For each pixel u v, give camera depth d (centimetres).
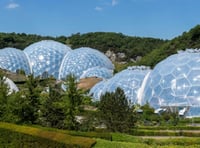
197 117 6525
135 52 19225
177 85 7269
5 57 13412
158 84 7556
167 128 5188
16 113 4241
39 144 3164
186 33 13112
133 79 8838
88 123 4216
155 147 3184
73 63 13538
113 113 4219
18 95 4294
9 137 3250
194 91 7069
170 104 7131
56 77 13600
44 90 5006
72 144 3088
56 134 3212
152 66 13288
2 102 4331
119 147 3130
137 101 8431
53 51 13900
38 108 4369
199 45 12225
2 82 4775
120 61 19088
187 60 7631
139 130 4728
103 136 3672
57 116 4303
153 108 7206
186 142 3712
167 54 13050
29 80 4459
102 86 9619
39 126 3975
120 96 4297
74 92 4353
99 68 12988
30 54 13888
